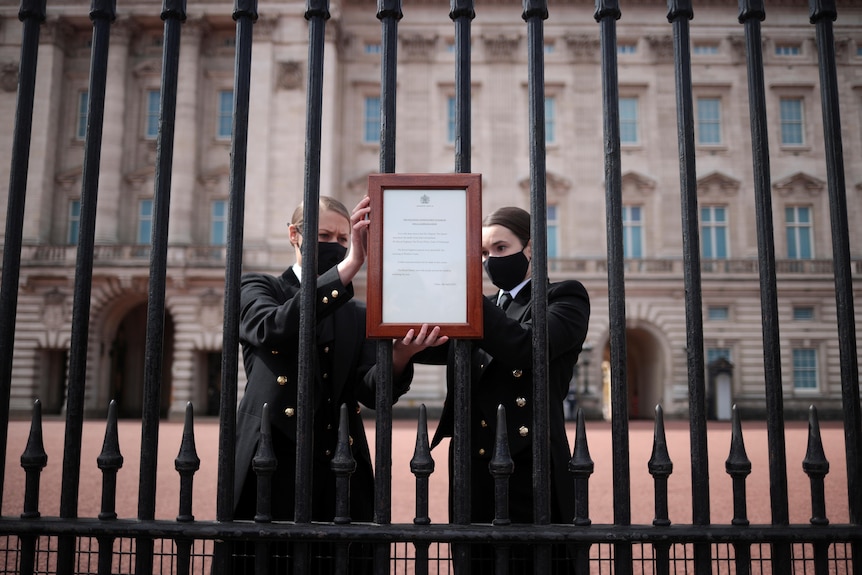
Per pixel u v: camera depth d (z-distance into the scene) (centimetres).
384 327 230
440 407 2969
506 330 255
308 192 242
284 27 3161
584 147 3231
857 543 224
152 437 236
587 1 3319
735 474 228
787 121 3291
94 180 245
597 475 1160
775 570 225
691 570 538
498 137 3216
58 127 3219
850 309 230
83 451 1442
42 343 2983
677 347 3086
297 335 277
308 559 227
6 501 852
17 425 2372
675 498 935
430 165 3219
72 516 235
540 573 223
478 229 233
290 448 300
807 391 3066
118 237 3130
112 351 3191
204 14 3209
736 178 3231
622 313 236
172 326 3569
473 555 292
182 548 228
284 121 3105
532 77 245
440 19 3322
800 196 3225
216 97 3272
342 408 237
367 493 316
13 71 3152
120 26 3228
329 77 3097
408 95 3266
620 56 3319
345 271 248
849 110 3200
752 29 245
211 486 1002
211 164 3212
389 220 236
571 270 3105
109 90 3188
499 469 228
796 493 998
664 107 3275
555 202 3206
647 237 3200
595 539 222
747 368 3070
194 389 2967
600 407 3031
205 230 3147
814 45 3284
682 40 246
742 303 3117
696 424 230
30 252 3008
